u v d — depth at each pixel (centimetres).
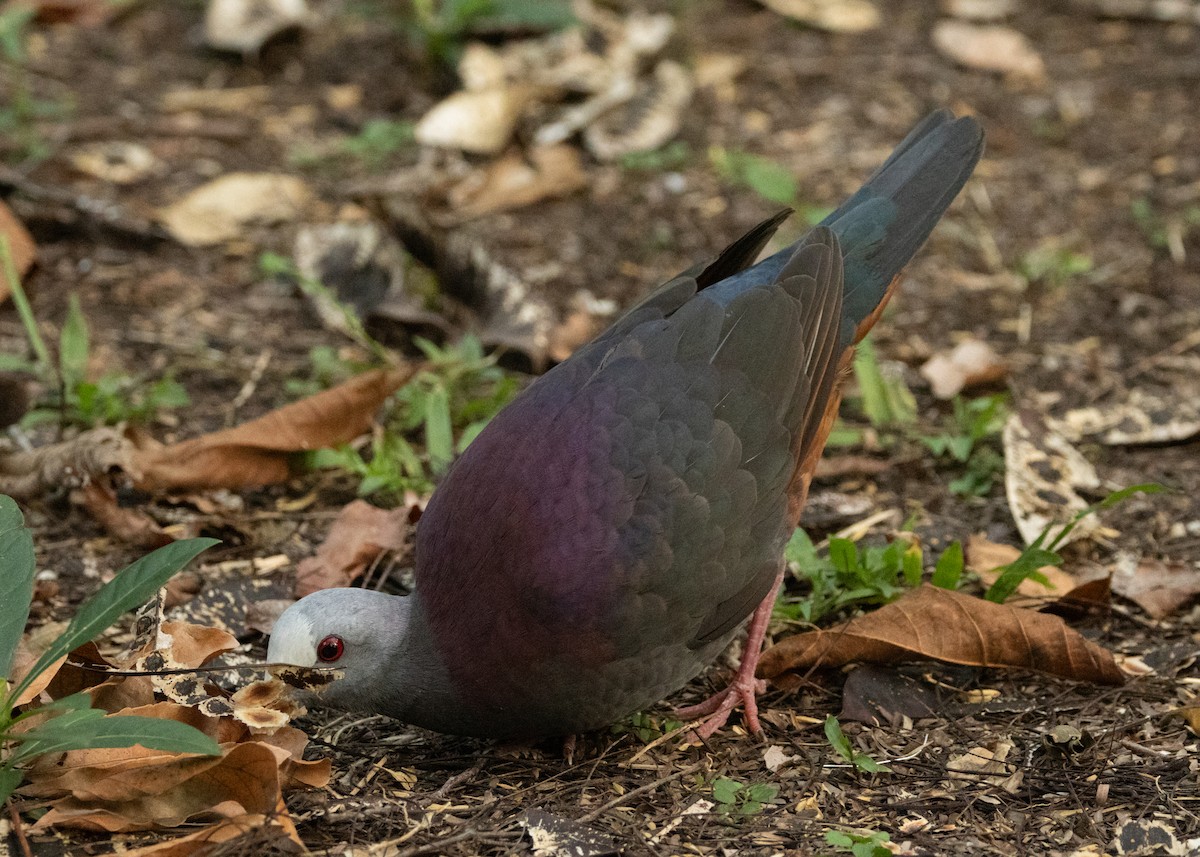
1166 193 1448
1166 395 1113
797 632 862
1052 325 1244
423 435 1080
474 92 1520
